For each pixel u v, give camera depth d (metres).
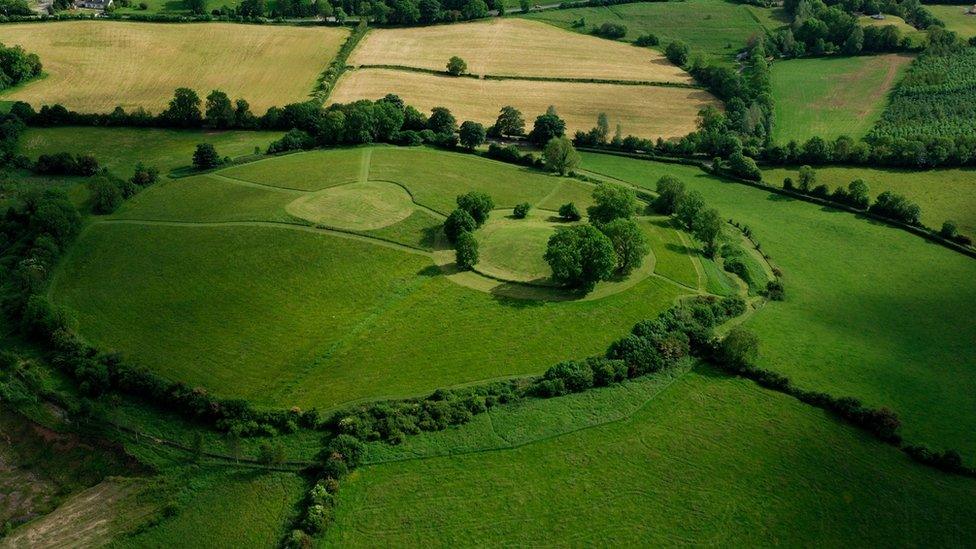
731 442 121.69
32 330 137.75
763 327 151.00
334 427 120.12
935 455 118.31
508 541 104.19
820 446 121.44
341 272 157.50
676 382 134.25
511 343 139.38
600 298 153.00
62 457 117.81
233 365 131.25
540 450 118.62
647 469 116.19
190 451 117.31
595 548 103.56
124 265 158.12
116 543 104.06
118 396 125.25
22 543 104.56
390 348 136.50
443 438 119.19
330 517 105.69
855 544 105.06
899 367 141.25
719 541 105.25
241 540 103.75
